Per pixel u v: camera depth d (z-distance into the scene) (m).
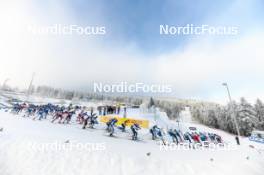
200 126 33.03
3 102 30.41
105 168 8.27
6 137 10.04
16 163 7.93
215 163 10.43
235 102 38.66
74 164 8.26
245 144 21.81
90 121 19.72
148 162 9.30
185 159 10.55
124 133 17.67
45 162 8.16
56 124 17.70
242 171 9.86
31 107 23.80
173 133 19.88
